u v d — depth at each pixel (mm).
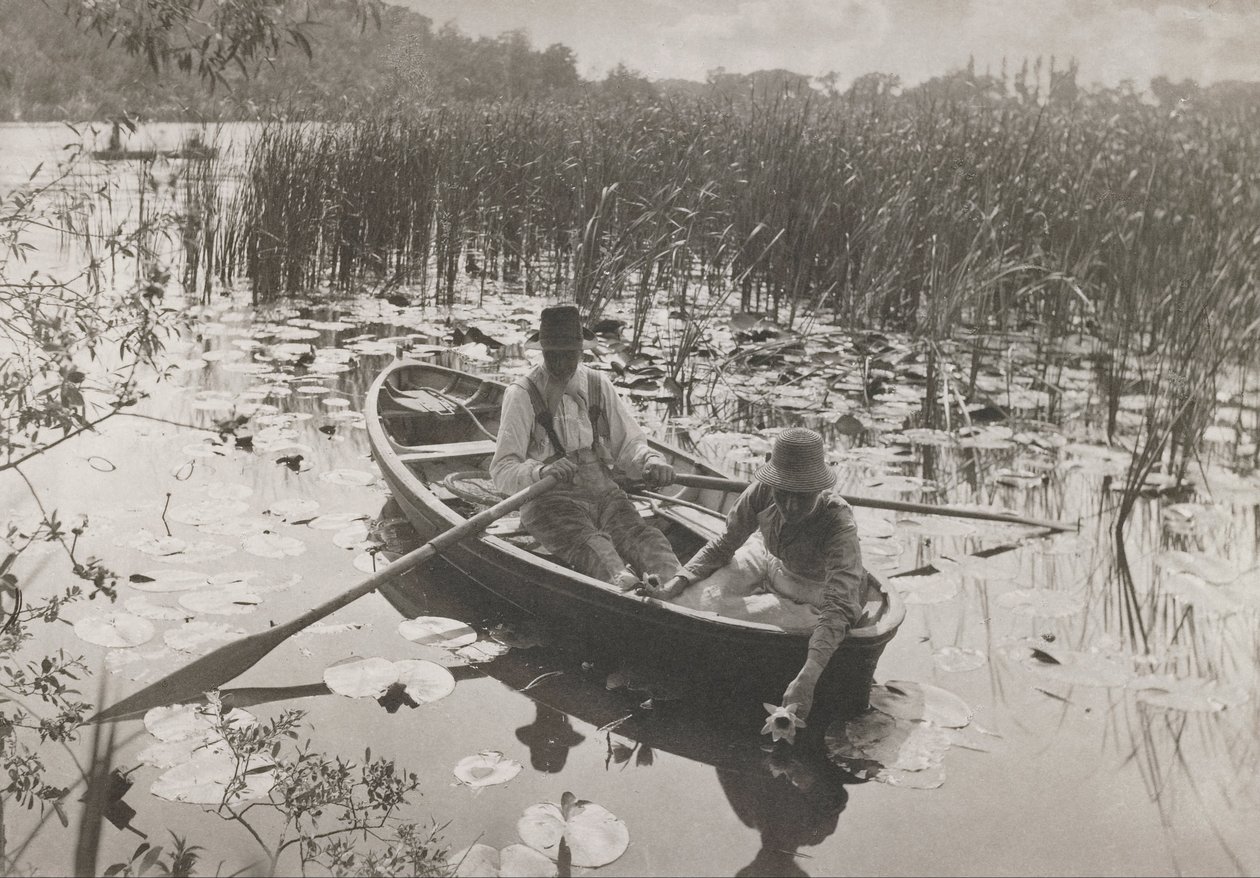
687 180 9477
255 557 4547
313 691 3574
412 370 6543
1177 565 4844
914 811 3029
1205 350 6535
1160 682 3799
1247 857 2859
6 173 8977
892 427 6922
